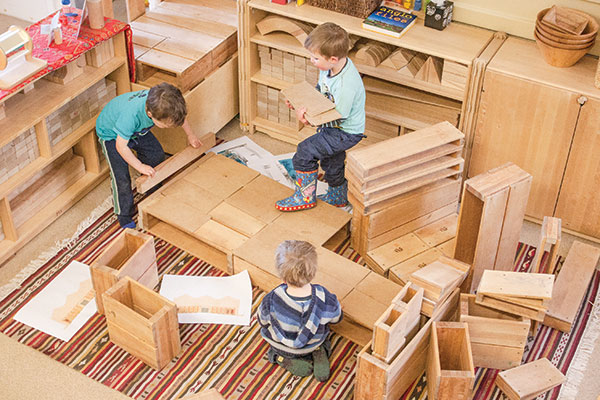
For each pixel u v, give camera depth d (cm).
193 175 397
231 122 469
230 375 314
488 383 315
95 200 408
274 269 341
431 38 380
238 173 401
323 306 301
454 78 377
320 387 311
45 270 361
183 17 454
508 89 361
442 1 386
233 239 359
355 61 402
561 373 311
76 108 388
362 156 341
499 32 385
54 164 399
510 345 311
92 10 377
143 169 371
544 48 357
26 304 342
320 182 425
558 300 339
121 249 338
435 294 300
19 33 337
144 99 359
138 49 419
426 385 313
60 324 334
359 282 340
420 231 377
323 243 360
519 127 370
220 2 475
